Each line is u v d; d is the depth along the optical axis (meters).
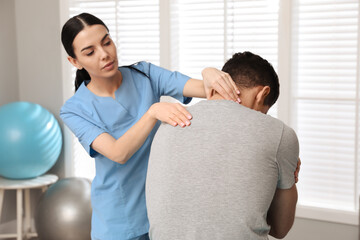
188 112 1.23
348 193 2.65
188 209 1.15
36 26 3.23
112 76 1.67
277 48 2.70
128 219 1.71
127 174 1.68
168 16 2.85
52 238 2.76
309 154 2.72
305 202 2.74
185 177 1.16
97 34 1.52
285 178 1.19
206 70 1.39
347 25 2.55
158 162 1.23
